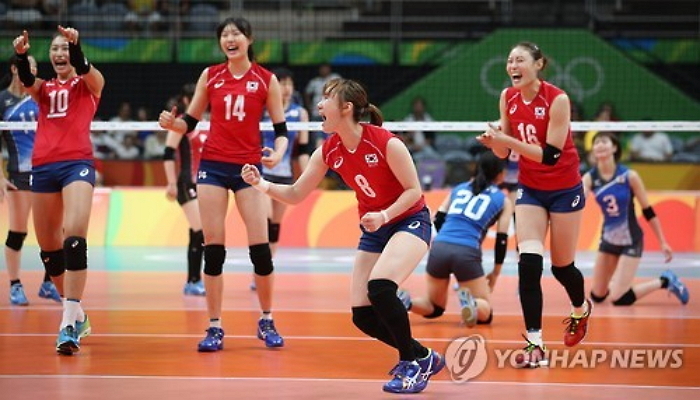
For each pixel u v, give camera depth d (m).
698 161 29.33
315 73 33.44
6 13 32.56
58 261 12.17
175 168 16.45
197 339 12.36
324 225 25.30
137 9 33.62
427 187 26.14
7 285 17.55
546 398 9.35
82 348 11.69
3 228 24.66
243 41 11.69
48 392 9.39
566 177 11.01
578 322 11.62
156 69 32.88
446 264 13.76
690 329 13.49
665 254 16.05
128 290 17.00
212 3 34.09
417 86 33.47
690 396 9.45
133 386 9.68
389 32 34.28
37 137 11.70
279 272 19.91
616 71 33.16
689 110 32.91
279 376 10.23
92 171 11.62
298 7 34.53
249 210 11.79
